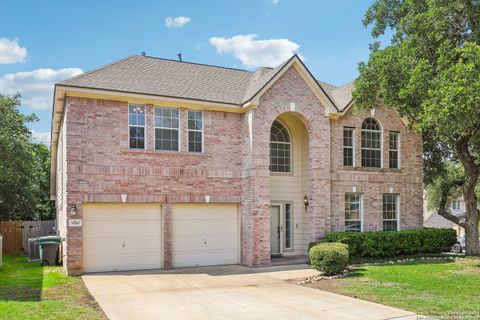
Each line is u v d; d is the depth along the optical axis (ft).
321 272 49.44
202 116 57.88
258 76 67.05
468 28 57.47
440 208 79.36
